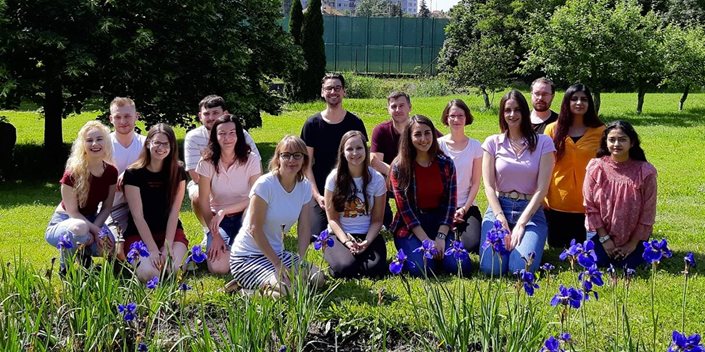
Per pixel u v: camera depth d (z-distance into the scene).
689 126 17.72
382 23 38.75
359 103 24.23
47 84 10.74
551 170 5.76
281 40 13.39
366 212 5.48
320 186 6.57
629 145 5.52
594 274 3.30
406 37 38.69
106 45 10.58
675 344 2.82
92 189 5.28
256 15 13.22
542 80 6.62
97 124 5.26
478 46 23.03
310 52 25.11
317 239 4.89
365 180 5.44
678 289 5.05
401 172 5.51
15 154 12.74
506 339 3.71
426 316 4.18
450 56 32.75
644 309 4.64
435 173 5.54
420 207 5.59
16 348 3.32
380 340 4.13
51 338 3.72
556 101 23.50
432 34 38.47
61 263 5.06
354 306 4.53
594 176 5.66
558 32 19.61
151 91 11.04
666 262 5.79
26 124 17.59
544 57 20.34
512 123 5.76
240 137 5.75
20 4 9.91
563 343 3.40
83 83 11.16
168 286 4.35
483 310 3.67
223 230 5.65
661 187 9.66
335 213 5.49
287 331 3.92
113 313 3.92
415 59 38.81
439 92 29.41
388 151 6.56
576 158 6.07
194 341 3.56
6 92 9.72
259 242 4.85
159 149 5.21
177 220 5.57
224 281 5.20
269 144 15.21
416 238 5.50
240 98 11.84
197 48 11.47
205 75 11.48
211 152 5.66
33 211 8.33
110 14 10.63
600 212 5.62
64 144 14.14
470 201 6.14
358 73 39.00
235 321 3.71
